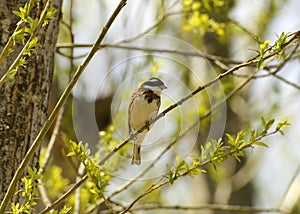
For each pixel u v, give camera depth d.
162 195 16.28
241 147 6.54
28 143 7.05
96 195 6.60
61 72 13.97
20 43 7.14
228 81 13.25
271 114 15.78
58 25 7.59
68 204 11.34
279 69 9.94
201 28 11.84
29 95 7.12
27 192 6.11
